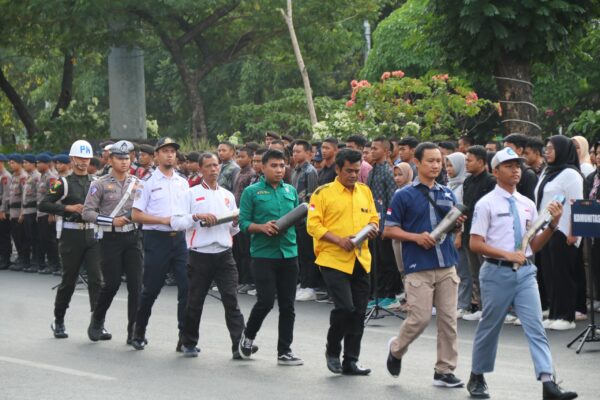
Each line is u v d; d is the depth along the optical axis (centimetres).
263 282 1390
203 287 1462
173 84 6006
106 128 4197
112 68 4034
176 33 3956
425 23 2230
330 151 1980
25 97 6431
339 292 1289
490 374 1309
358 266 1302
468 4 2039
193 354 1480
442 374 1228
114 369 1389
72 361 1452
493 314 1148
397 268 1892
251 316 1417
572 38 2152
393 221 1231
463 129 2741
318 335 1653
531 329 1127
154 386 1268
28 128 4300
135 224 1586
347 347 1322
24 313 1964
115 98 4038
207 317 1880
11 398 1214
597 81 3372
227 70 5912
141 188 1498
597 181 1777
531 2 2027
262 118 4822
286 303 1400
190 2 3569
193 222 1441
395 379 1287
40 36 4128
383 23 3878
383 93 2614
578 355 1420
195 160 2223
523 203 1169
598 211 1441
